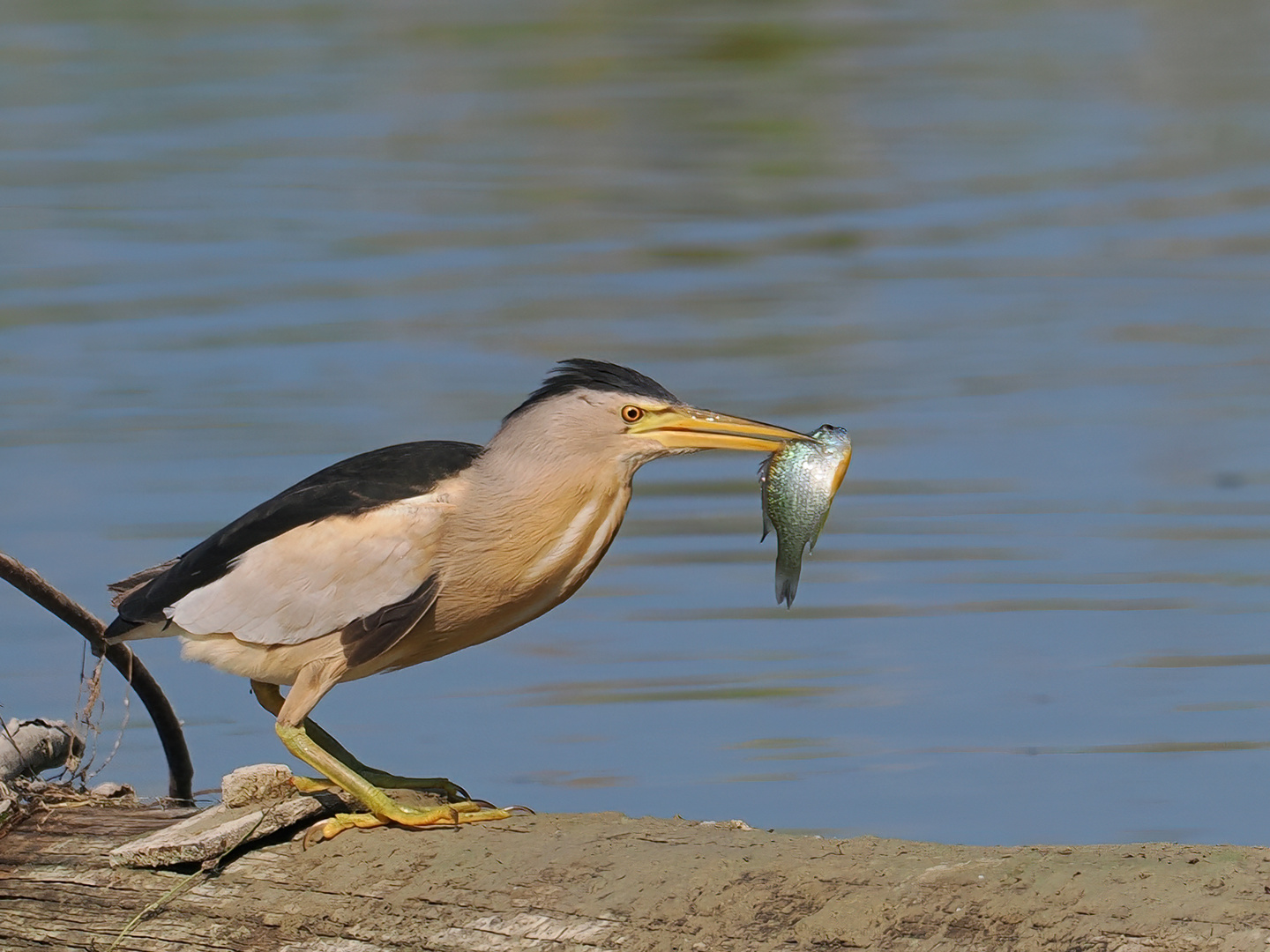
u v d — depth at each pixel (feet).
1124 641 39.63
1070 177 90.99
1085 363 60.90
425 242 76.59
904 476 50.65
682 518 48.24
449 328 63.57
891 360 61.05
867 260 75.20
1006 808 31.94
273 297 67.36
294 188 85.51
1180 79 117.29
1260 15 143.95
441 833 21.97
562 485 24.40
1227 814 31.55
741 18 141.08
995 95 112.88
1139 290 70.18
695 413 24.94
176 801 28.09
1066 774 33.24
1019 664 38.52
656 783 33.27
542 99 109.70
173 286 68.28
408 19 139.03
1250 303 68.13
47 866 22.91
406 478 24.54
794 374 59.31
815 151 96.94
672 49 127.13
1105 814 31.60
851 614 41.45
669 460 53.78
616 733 35.42
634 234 79.25
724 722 35.81
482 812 22.59
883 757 34.19
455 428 52.34
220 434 51.83
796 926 18.54
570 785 33.30
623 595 42.83
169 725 29.43
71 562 42.93
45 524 44.98
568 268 72.90
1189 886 17.56
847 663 38.75
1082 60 124.98
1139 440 53.06
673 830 21.21
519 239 77.51
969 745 34.58
